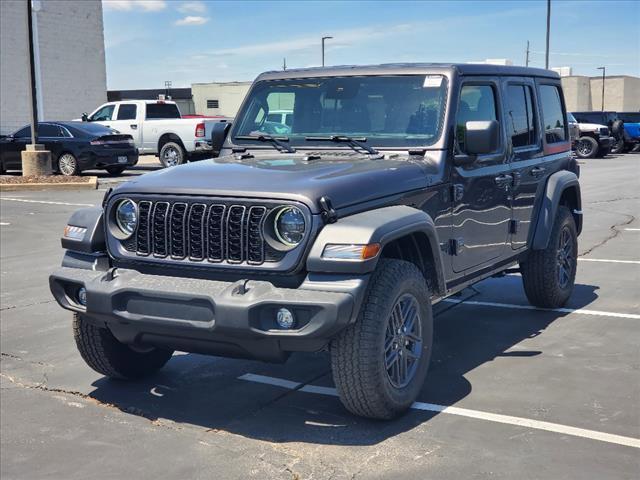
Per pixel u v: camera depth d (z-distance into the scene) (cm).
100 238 480
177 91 6075
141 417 479
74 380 552
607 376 530
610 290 796
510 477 382
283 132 569
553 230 684
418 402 488
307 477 388
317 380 540
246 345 422
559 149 721
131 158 2209
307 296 405
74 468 410
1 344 642
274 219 421
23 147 2197
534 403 481
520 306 736
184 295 421
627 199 1648
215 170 473
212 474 396
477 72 568
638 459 400
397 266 447
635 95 8188
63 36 3241
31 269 953
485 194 570
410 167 491
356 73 559
